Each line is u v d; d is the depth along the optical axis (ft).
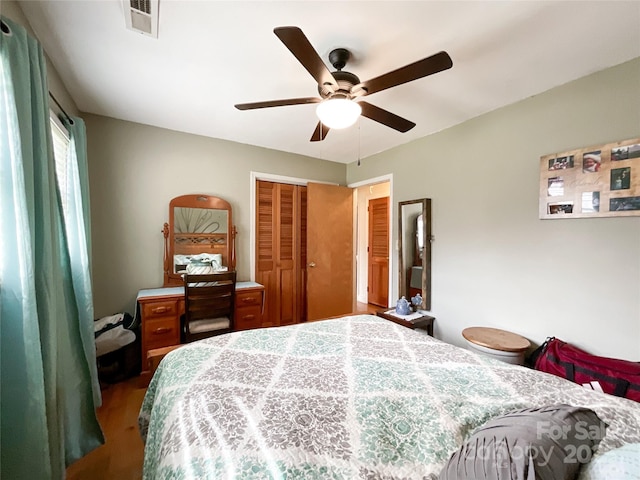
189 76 6.09
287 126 8.84
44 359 3.72
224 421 2.67
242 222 10.55
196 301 7.71
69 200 6.17
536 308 6.71
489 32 4.70
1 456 3.18
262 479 2.05
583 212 5.90
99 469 4.80
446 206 8.76
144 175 8.80
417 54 5.27
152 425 3.19
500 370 3.81
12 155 3.28
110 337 7.34
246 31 4.73
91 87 6.57
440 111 7.63
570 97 6.14
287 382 3.44
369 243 16.67
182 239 9.32
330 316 12.28
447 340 8.74
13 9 4.02
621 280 5.47
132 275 8.70
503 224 7.34
